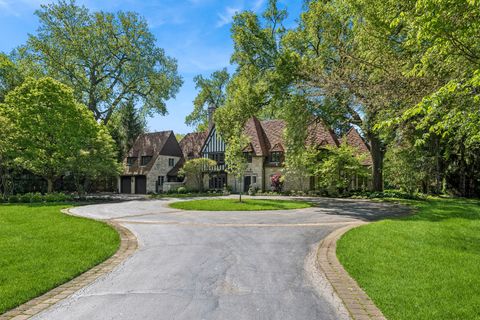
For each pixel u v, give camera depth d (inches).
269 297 197.0
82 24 1526.8
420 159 1048.8
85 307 181.0
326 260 277.6
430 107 241.9
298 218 559.5
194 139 1815.9
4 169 1087.6
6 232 395.2
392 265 249.0
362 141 1425.9
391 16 440.1
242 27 1077.1
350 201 948.6
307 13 1023.6
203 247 330.0
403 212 658.2
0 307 175.9
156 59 1681.8
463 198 1047.0
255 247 330.3
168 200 1031.6
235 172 936.3
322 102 889.5
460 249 299.7
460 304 174.2
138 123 2022.6
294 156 1159.0
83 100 1610.5
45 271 238.5
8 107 1005.8
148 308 179.3
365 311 174.4
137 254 302.5
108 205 821.2
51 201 962.7
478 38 270.7
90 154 1086.4
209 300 191.6
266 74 1092.5
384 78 502.3
